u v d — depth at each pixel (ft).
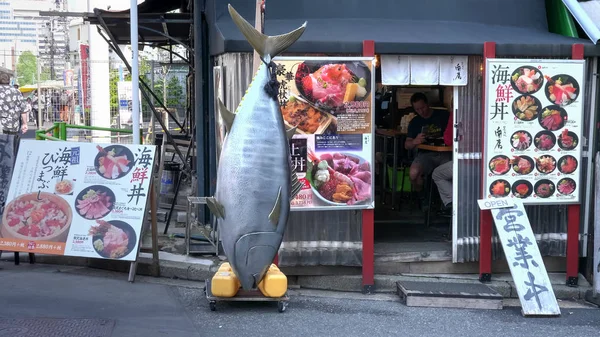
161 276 21.54
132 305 18.58
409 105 31.86
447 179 23.47
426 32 21.16
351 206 20.17
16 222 21.01
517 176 20.98
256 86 16.61
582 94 20.93
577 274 21.66
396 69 20.63
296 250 20.66
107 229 20.61
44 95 62.18
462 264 22.15
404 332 17.46
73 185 21.12
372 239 20.68
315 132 19.84
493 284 21.21
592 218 21.48
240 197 16.63
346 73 19.80
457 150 21.29
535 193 21.09
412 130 26.81
